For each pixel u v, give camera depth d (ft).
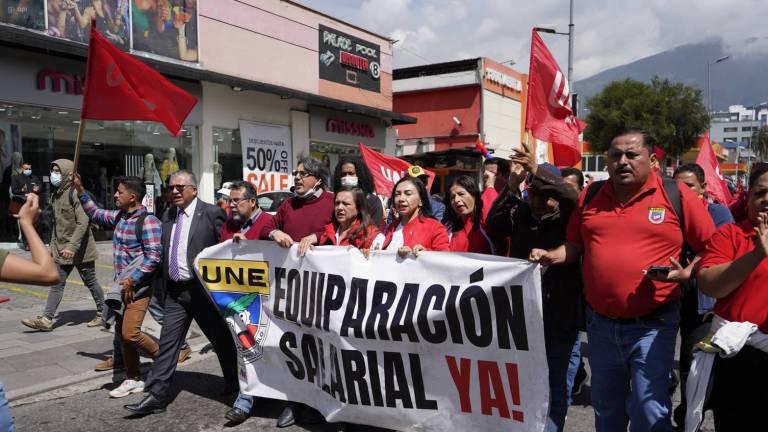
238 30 50.44
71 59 39.17
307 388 13.51
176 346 14.79
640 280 9.33
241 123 50.93
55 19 37.86
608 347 9.92
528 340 10.53
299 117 56.54
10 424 8.02
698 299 13.06
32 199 8.32
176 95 16.96
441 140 89.30
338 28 61.26
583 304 11.58
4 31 33.45
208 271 14.52
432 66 89.04
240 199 16.26
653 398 9.29
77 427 13.82
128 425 13.91
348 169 16.40
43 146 39.01
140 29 42.73
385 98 68.69
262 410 14.88
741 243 8.87
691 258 11.55
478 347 11.07
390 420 12.14
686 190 9.52
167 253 14.88
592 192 10.23
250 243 14.05
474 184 13.14
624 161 9.30
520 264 10.56
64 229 22.22
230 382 15.87
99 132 42.04
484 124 86.38
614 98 114.73
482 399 11.10
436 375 11.59
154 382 14.42
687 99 114.42
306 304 13.30
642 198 9.52
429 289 11.59
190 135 47.67
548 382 10.43
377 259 12.28
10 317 24.63
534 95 17.49
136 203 15.94
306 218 14.80
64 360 18.86
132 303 15.38
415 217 13.10
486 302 10.94
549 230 11.37
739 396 9.06
